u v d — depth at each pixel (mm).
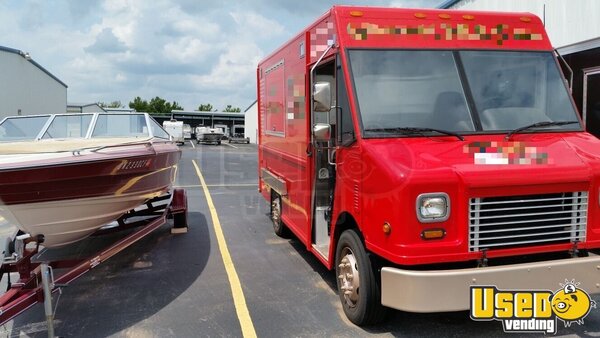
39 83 36281
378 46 4336
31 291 4133
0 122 6777
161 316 4578
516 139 4039
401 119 4059
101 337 4168
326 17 4680
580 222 3684
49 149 5180
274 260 6312
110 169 4734
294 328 4219
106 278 5734
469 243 3477
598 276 3623
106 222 5410
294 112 5848
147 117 7555
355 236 4129
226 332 4184
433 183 3408
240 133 67875
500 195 3496
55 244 5117
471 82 4320
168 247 7074
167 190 7566
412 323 4250
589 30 7285
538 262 3551
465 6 9812
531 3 8320
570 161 3723
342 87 4312
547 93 4484
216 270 5945
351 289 4207
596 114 7211
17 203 4234
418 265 3570
